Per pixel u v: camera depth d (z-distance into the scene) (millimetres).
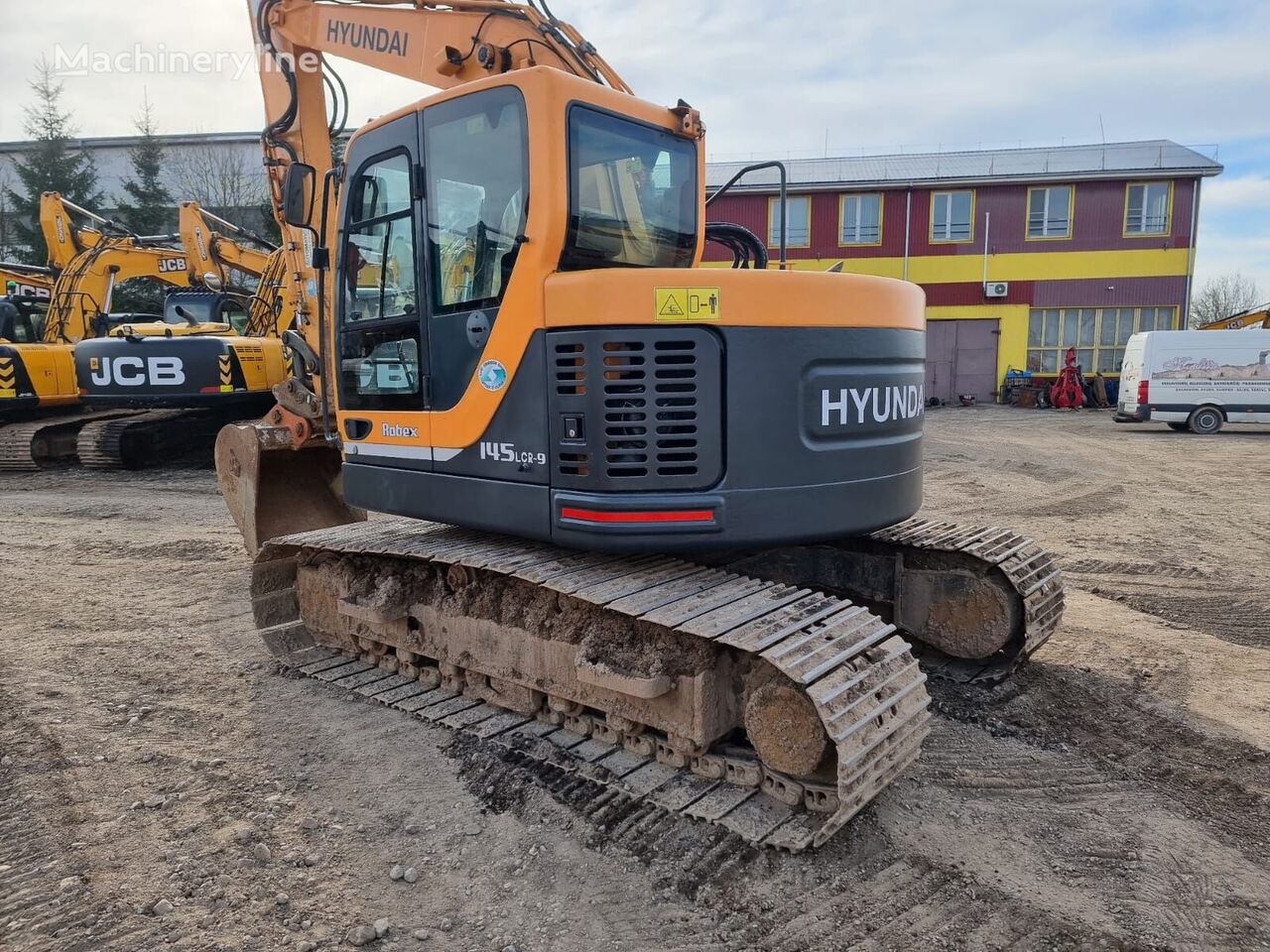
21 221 32531
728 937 2971
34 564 7898
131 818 3707
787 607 3734
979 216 27578
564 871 3340
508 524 4059
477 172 4016
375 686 5004
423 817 3721
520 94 3762
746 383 3684
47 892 3209
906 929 2988
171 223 32719
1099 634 5855
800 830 3416
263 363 12719
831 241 28078
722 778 3787
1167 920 3025
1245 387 18219
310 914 3094
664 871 3322
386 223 4531
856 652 3502
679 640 3789
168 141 34219
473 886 3266
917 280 28031
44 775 4066
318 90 6949
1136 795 3844
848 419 3953
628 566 4121
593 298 3584
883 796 3820
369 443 4797
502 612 4461
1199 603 6590
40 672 5316
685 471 3678
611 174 4109
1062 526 9461
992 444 16766
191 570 7703
